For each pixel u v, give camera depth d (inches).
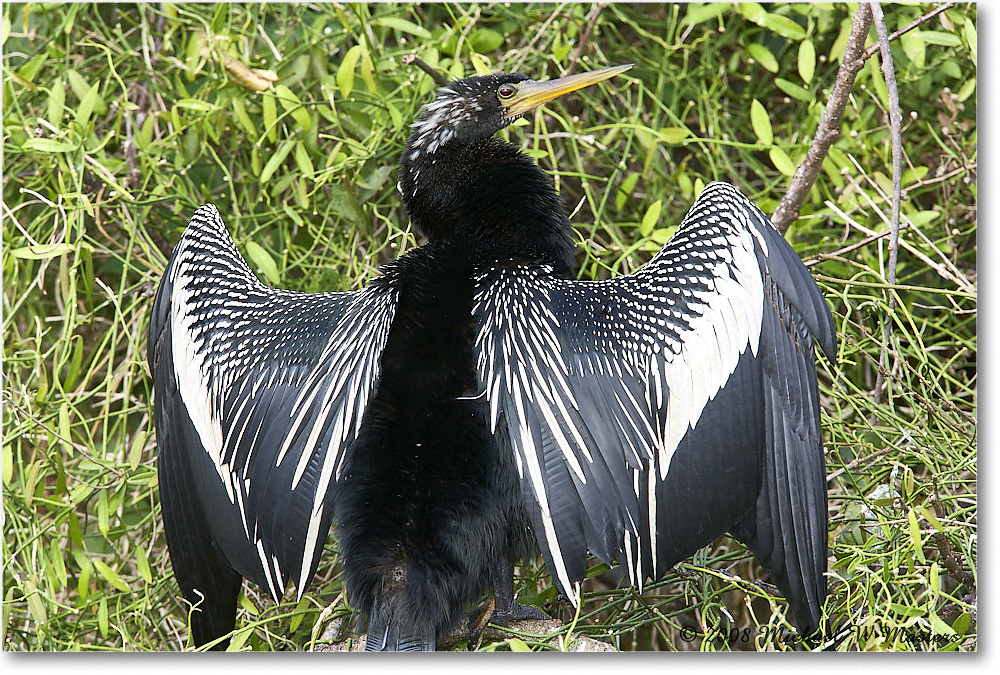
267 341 227.3
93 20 343.0
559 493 199.5
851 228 315.9
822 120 275.1
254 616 273.3
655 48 342.3
